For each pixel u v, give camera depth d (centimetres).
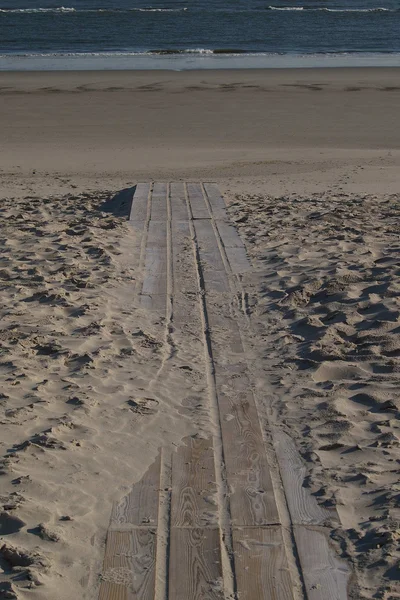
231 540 424
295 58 4128
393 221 1188
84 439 529
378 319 761
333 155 1961
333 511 451
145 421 561
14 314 774
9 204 1389
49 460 497
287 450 525
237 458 513
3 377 627
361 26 5766
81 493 464
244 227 1144
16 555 397
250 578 392
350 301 806
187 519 441
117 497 463
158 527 434
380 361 664
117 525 435
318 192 1523
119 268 946
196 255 1005
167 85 3047
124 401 593
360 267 923
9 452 507
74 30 5550
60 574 391
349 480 484
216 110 2567
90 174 1767
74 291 852
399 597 375
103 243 1049
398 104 2666
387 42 4938
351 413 578
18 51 4544
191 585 387
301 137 2186
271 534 429
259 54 4325
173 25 5822
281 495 470
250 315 795
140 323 770
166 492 471
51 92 2903
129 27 5712
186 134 2231
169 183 1473
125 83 3100
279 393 613
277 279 895
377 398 596
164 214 1230
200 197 1355
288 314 788
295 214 1248
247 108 2594
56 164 1888
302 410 582
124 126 2341
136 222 1184
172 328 760
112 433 541
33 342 702
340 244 1032
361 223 1170
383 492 468
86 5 7800
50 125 2356
